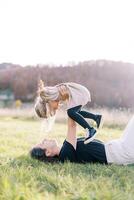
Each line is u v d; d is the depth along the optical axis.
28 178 5.77
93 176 6.45
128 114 19.95
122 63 43.94
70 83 7.43
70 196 4.71
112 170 6.93
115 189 5.15
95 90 41.31
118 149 7.54
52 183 5.68
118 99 39.62
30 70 53.56
